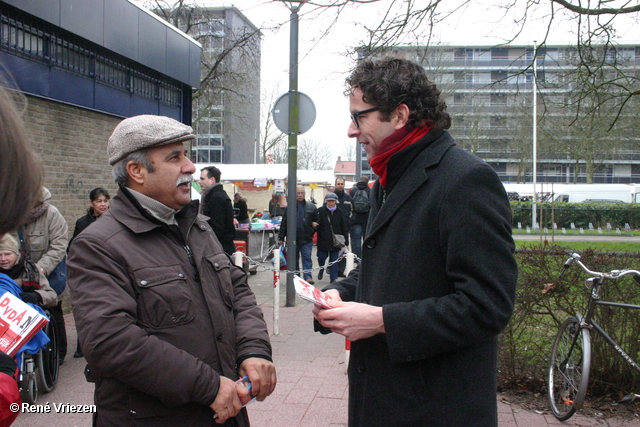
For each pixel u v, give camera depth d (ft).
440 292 5.37
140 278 5.76
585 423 11.67
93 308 5.44
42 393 14.38
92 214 18.85
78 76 24.34
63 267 16.67
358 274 6.64
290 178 25.57
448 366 5.37
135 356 5.33
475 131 98.27
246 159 181.57
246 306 7.00
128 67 28.86
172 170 6.22
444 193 5.24
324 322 5.45
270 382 6.45
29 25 21.08
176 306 5.86
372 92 5.66
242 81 62.03
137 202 6.07
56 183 23.31
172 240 6.23
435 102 5.78
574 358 11.96
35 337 12.94
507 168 166.40
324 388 14.30
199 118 68.13
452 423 5.27
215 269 6.48
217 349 6.13
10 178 3.28
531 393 13.30
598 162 105.19
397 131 5.72
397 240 5.55
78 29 23.35
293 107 24.94
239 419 6.37
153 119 6.27
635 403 12.49
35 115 21.84
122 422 5.71
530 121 82.79
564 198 100.58
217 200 23.00
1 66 3.51
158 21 30.81
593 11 19.57
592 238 72.28
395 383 5.47
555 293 13.14
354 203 36.45
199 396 5.59
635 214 79.41
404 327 5.08
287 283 25.64
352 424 5.90
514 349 13.52
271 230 48.01
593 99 23.89
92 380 6.03
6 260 13.82
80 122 25.03
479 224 5.05
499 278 5.05
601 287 12.59
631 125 60.85
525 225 82.74
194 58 35.88
